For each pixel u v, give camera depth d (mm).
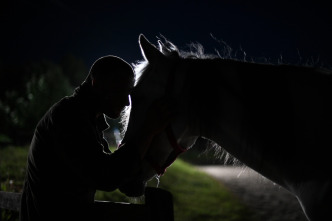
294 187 1476
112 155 1510
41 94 15484
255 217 6547
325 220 1307
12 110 16594
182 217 6184
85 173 1459
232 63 1651
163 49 1783
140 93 1684
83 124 1509
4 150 9312
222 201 7820
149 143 1570
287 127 1486
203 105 1606
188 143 1751
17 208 2516
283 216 6543
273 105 1525
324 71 1542
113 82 1587
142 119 1656
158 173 1682
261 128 1523
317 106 1448
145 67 1732
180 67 1656
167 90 1623
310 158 1408
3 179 5566
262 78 1577
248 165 1620
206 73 1630
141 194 1733
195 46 1830
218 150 1836
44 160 1529
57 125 1498
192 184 9484
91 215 1601
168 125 1622
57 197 1513
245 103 1559
